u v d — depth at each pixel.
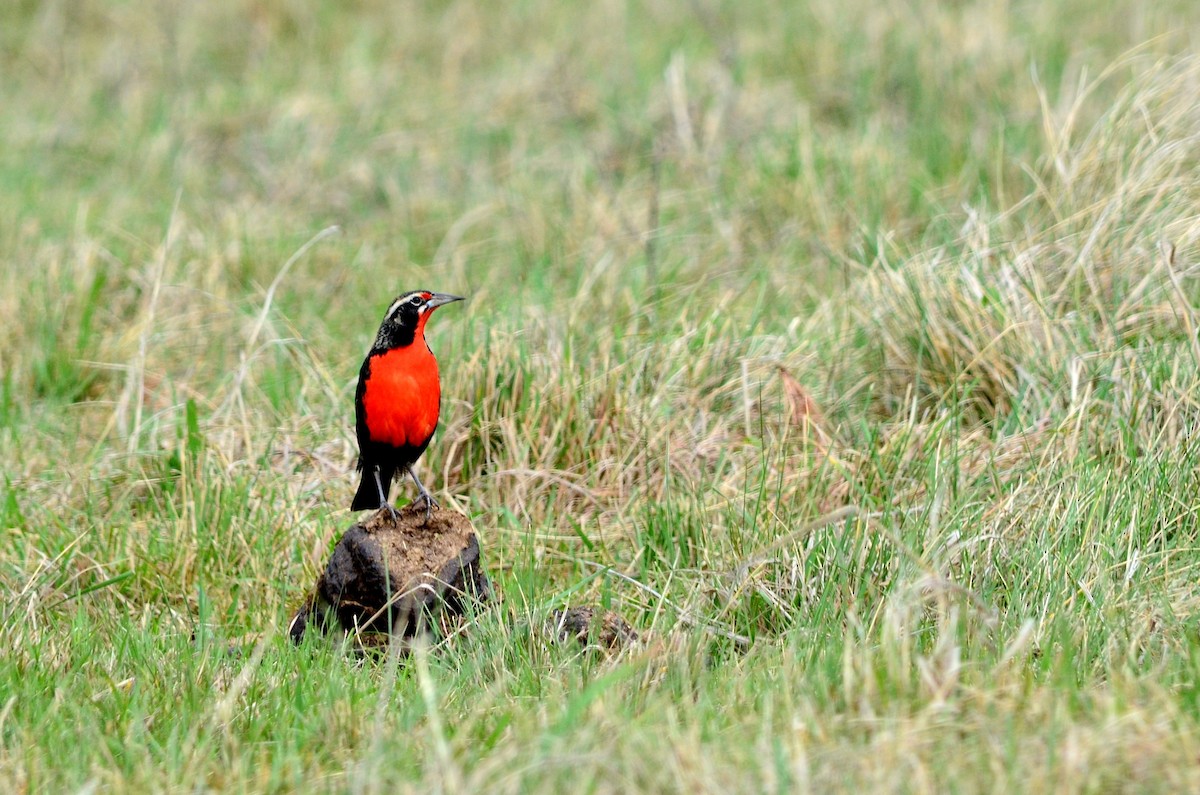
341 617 9.13
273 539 10.28
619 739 6.81
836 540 9.09
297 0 22.44
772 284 14.22
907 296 12.11
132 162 18.73
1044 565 8.60
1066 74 17.16
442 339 12.35
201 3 22.58
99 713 7.71
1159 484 9.28
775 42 19.89
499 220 16.61
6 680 8.06
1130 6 19.06
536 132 18.75
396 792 6.60
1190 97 12.61
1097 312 11.62
